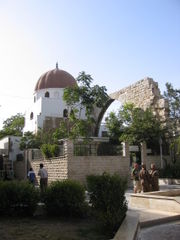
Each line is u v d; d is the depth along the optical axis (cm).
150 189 1505
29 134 4328
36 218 912
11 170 3697
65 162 2339
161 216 1025
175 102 3000
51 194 953
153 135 2878
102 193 797
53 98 4969
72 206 938
